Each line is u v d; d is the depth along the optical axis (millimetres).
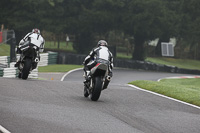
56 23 178750
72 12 182375
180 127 28281
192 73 171625
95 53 38750
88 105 34469
